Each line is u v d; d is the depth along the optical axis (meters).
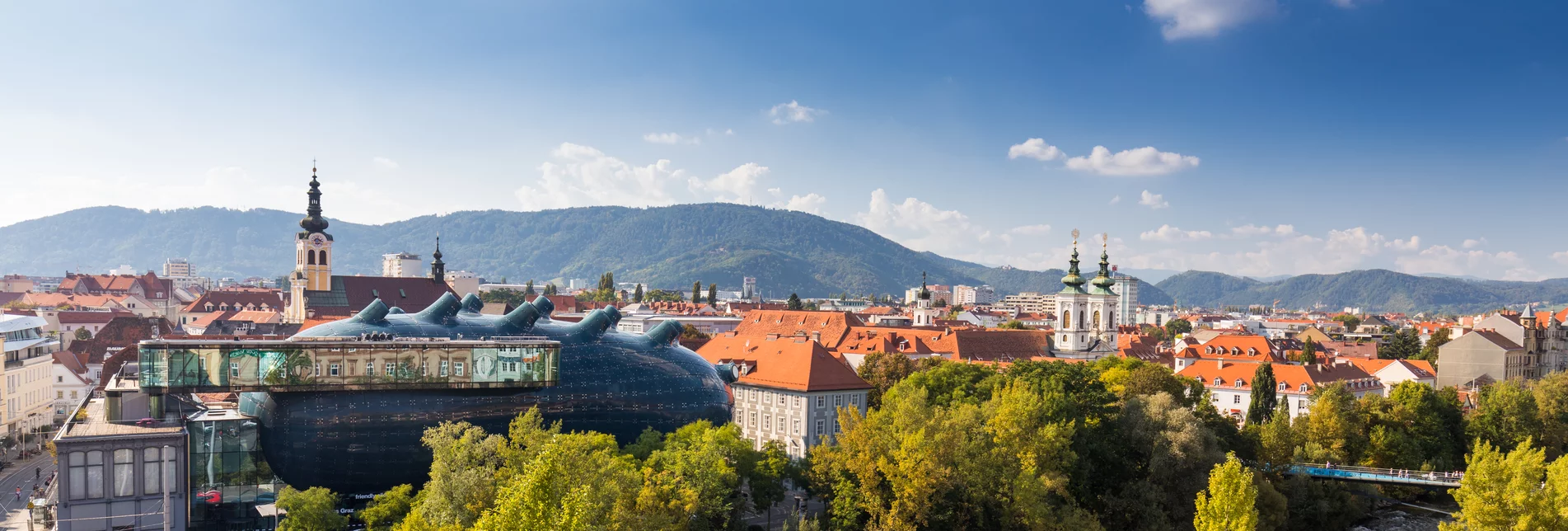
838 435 99.56
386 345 92.25
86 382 164.00
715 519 86.94
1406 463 128.88
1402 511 124.38
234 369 87.50
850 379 137.50
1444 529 86.81
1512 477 84.94
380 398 92.25
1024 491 90.31
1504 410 145.38
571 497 52.66
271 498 91.19
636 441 102.62
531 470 52.47
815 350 136.62
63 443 80.56
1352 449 132.25
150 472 84.06
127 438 83.06
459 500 72.69
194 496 88.38
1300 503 113.81
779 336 196.75
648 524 71.88
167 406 92.38
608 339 110.00
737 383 140.50
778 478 93.88
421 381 93.50
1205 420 125.12
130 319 187.00
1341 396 137.12
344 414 90.50
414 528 66.00
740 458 91.19
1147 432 109.31
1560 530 78.44
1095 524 92.12
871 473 91.00
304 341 91.06
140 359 85.62
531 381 98.38
